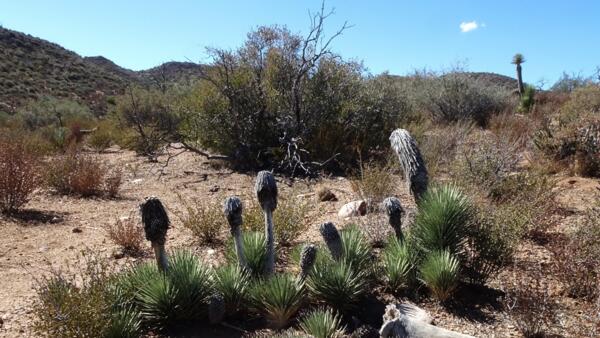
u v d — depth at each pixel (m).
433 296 4.59
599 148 9.63
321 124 11.31
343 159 11.11
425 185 5.31
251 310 4.32
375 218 6.22
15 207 8.15
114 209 8.51
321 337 3.76
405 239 4.99
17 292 5.05
